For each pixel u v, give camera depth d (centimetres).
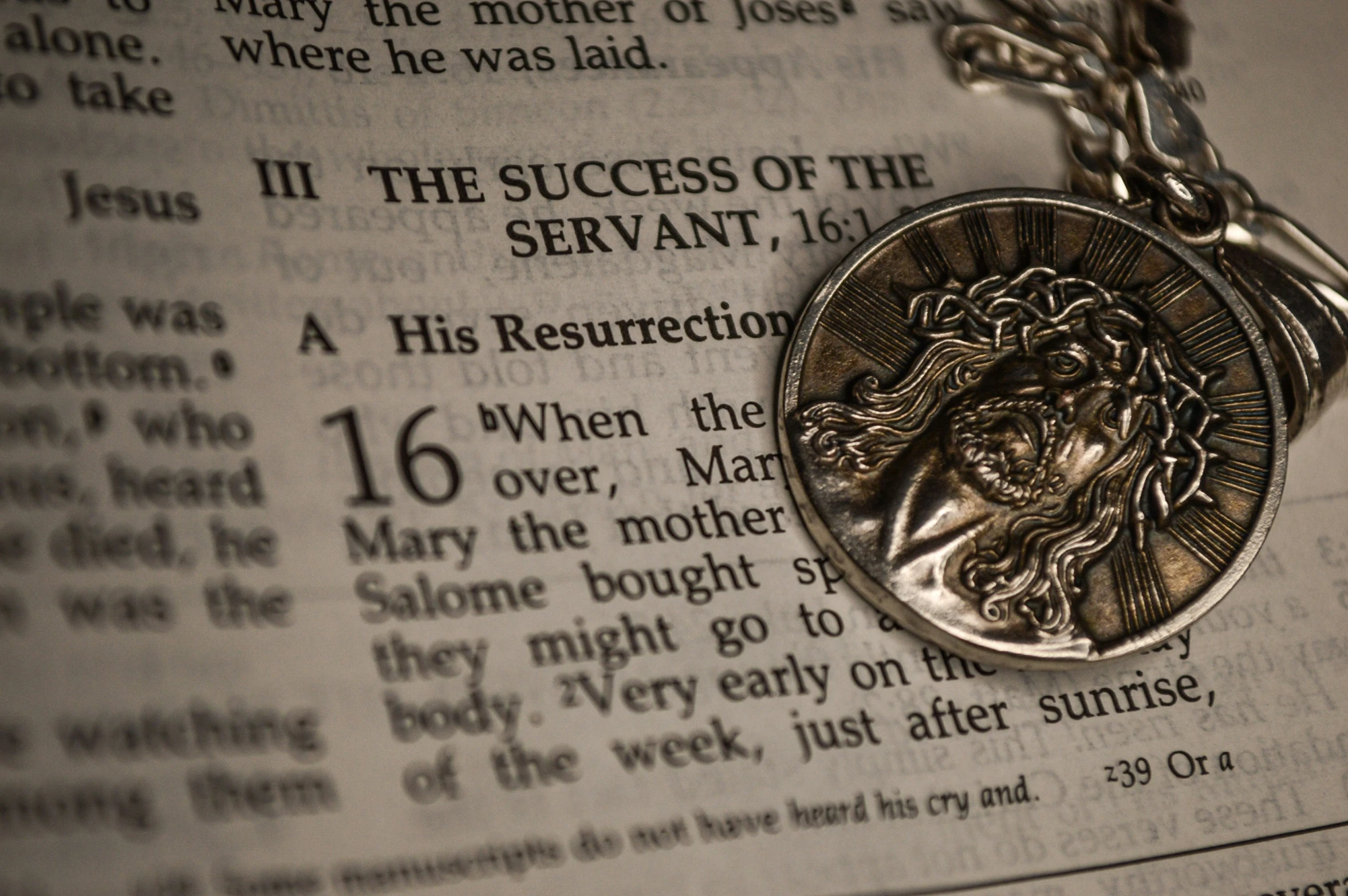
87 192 21
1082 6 23
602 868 20
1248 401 22
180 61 21
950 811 21
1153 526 21
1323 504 22
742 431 21
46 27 21
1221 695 21
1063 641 21
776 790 21
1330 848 21
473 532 21
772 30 23
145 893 20
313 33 22
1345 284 23
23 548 20
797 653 21
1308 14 24
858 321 22
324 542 21
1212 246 22
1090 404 22
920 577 21
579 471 21
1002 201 22
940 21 23
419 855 20
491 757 20
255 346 21
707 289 22
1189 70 23
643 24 22
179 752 20
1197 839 21
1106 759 21
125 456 21
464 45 22
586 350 21
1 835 20
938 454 21
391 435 21
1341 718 22
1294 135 23
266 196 21
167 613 20
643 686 21
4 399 21
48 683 20
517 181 22
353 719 20
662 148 22
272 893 20
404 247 21
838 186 22
